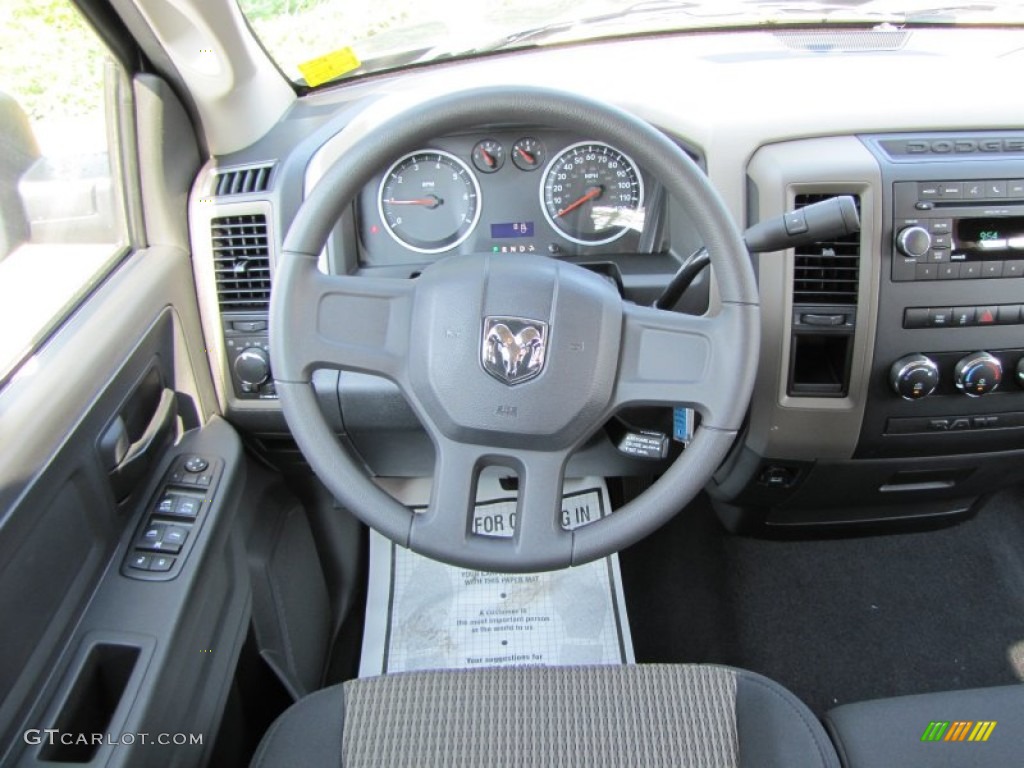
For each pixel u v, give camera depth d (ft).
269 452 4.91
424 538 3.16
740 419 3.12
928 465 4.66
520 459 3.18
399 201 4.42
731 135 4.16
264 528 4.72
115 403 3.51
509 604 5.28
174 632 3.29
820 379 4.42
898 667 5.30
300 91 5.01
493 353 3.08
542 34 5.07
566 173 4.37
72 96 3.76
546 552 3.14
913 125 4.13
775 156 4.08
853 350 4.15
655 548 5.97
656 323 3.18
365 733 3.25
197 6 3.82
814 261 4.06
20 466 2.84
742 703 3.31
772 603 5.67
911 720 3.11
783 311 4.10
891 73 4.60
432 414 3.18
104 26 3.82
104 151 4.00
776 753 3.11
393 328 3.21
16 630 2.80
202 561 3.59
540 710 3.30
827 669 5.30
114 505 3.53
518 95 2.97
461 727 3.26
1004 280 4.04
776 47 5.08
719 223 3.02
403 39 4.88
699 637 5.45
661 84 4.51
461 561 3.16
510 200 4.42
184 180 4.35
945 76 4.53
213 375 4.50
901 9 5.14
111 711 3.23
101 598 3.36
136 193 4.13
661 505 3.13
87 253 3.84
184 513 3.74
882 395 4.26
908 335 4.12
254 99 4.47
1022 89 4.35
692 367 3.15
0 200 3.34
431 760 3.15
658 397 3.16
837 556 5.97
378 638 5.17
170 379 4.13
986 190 3.97
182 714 3.35
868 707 3.21
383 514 3.14
